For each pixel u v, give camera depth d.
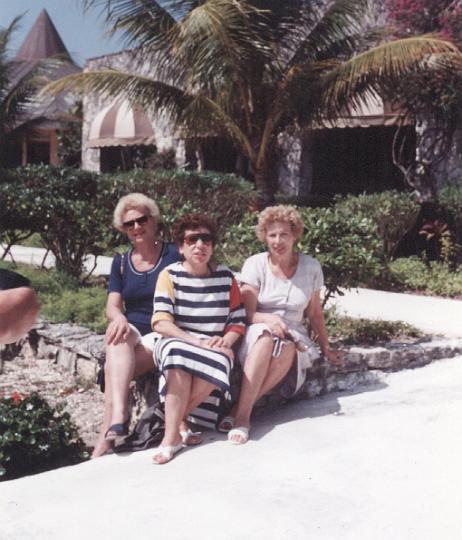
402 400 5.21
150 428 4.54
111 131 22.02
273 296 4.95
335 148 17.94
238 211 13.35
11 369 6.89
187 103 14.11
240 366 4.92
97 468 4.14
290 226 4.90
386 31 14.03
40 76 24.06
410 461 4.11
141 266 5.07
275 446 4.39
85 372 6.45
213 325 4.59
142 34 13.66
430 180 14.51
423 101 14.05
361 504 3.57
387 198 12.27
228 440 4.49
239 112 13.99
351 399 5.27
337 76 12.93
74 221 9.56
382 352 5.79
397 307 8.97
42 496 3.71
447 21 13.30
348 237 5.88
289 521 3.38
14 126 25.73
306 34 14.05
